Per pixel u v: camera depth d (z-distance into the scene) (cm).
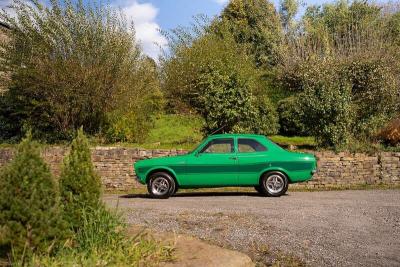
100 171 1598
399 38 3262
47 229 485
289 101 2350
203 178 1215
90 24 2027
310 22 3738
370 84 2012
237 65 1922
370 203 1055
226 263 529
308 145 1819
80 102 1919
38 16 1988
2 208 473
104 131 2033
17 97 1934
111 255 520
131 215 871
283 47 3300
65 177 567
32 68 1905
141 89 2214
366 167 1578
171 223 795
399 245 659
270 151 1221
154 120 2366
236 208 962
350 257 601
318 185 1558
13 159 498
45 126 2002
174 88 2303
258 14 3697
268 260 593
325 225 786
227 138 1241
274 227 768
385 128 1825
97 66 1961
